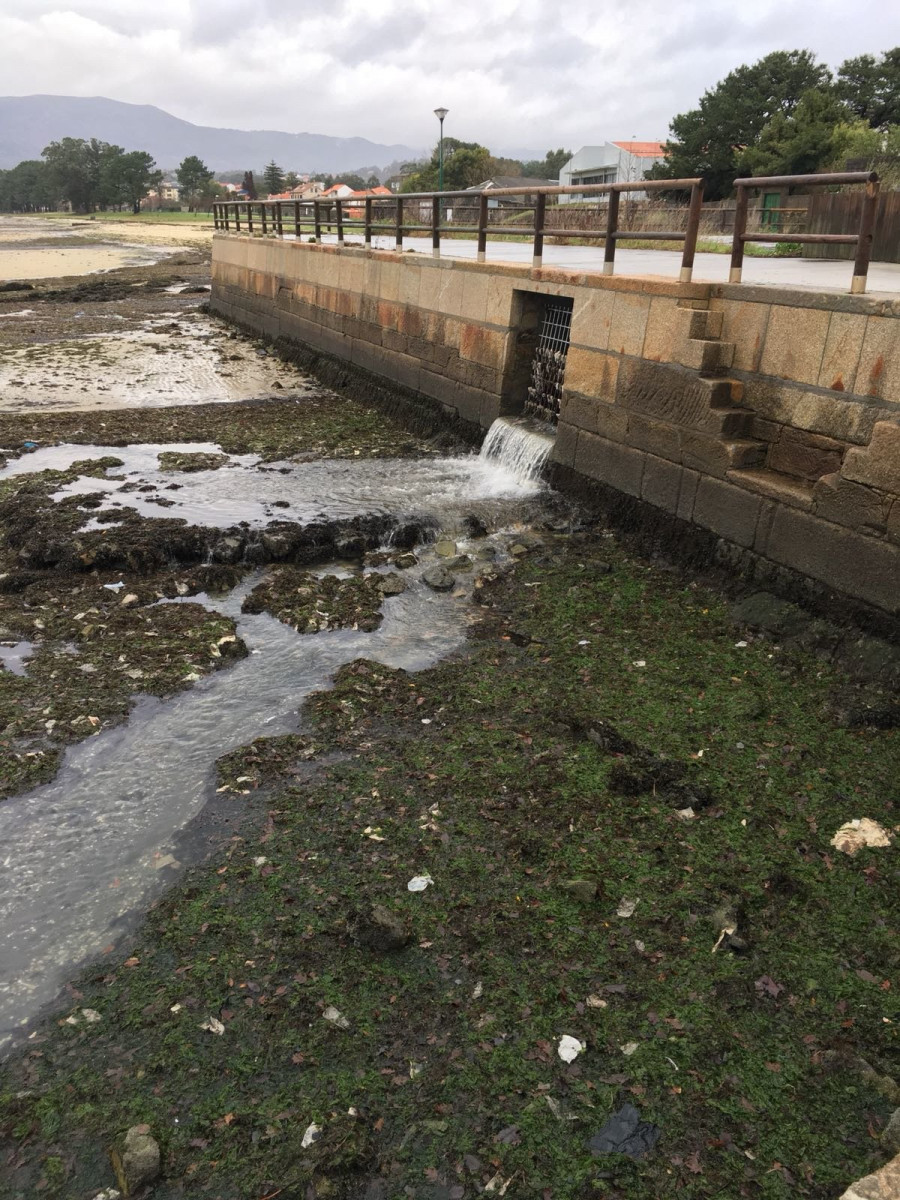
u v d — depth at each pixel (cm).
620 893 431
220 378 1747
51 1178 310
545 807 493
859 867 443
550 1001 374
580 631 704
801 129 4438
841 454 683
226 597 783
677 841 466
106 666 647
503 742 555
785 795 499
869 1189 285
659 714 582
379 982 384
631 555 855
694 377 794
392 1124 325
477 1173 309
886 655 607
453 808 494
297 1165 309
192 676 636
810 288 723
